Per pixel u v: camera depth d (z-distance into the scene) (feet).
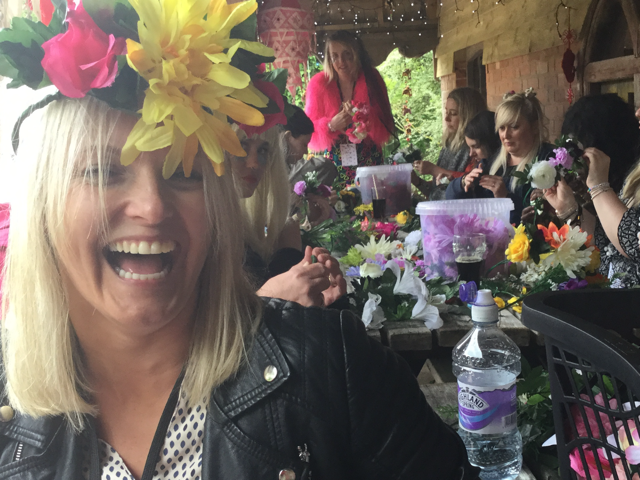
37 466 2.40
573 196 7.09
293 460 2.33
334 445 2.37
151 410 2.50
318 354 2.43
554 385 2.84
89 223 2.12
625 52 14.84
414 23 25.67
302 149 7.64
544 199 7.35
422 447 2.44
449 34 24.86
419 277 5.85
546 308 2.82
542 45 17.94
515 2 19.51
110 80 1.87
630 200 6.81
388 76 30.50
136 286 2.18
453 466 2.51
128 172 2.14
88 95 2.04
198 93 2.07
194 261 2.29
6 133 2.28
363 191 9.30
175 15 1.99
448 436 2.57
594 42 15.93
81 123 2.07
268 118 2.52
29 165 2.15
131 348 2.39
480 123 12.07
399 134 26.45
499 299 5.20
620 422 2.70
